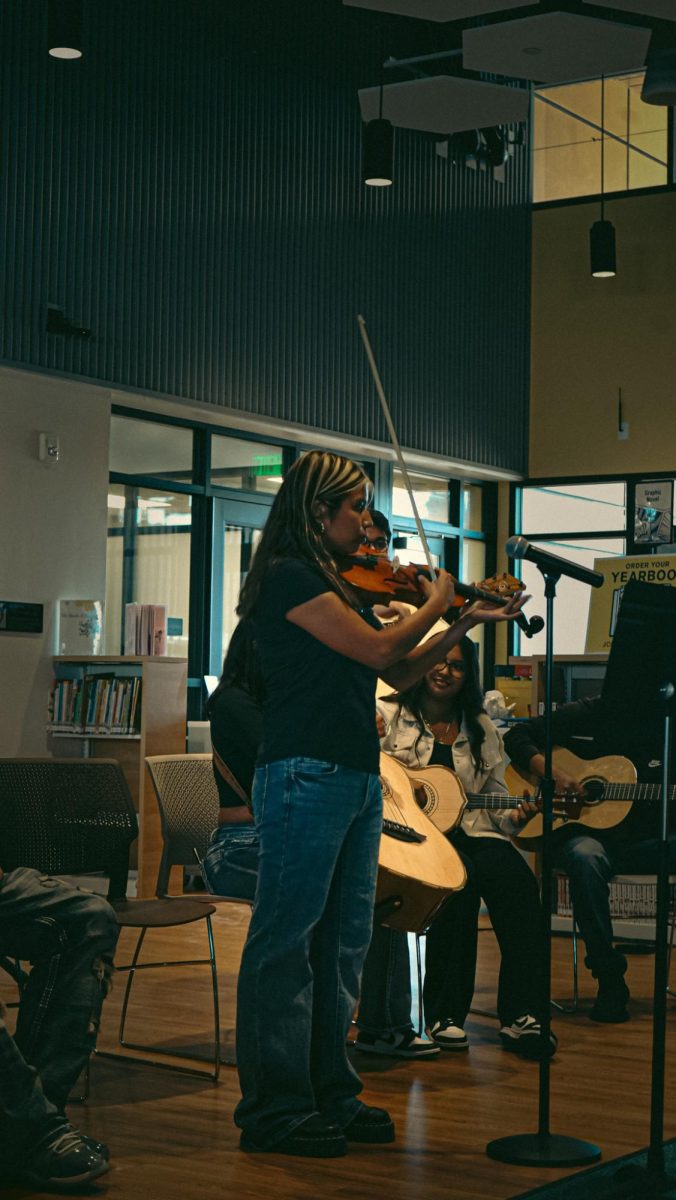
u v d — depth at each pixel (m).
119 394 7.93
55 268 7.57
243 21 8.73
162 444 8.53
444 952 4.04
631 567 6.39
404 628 2.88
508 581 3.19
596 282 10.81
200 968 5.25
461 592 3.12
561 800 4.46
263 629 2.96
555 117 11.00
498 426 10.76
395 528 10.26
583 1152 2.92
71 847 3.60
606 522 10.77
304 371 9.16
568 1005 4.64
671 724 3.04
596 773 4.58
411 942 5.75
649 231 10.63
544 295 11.01
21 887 2.94
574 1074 3.70
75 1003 2.87
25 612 7.39
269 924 2.92
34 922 2.89
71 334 7.55
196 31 8.42
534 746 4.66
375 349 9.72
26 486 7.43
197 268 8.42
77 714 7.40
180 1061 3.77
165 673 7.37
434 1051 3.87
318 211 9.29
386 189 9.82
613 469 10.71
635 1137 3.10
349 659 2.93
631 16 9.23
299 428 9.09
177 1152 2.95
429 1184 2.73
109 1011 4.41
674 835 4.66
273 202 8.95
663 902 2.88
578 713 4.73
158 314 8.17
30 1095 2.71
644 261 10.65
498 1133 3.12
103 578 7.84
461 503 10.91
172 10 8.26
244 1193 2.67
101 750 7.57
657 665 3.03
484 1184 2.73
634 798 4.50
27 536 7.43
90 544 7.77
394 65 9.42
